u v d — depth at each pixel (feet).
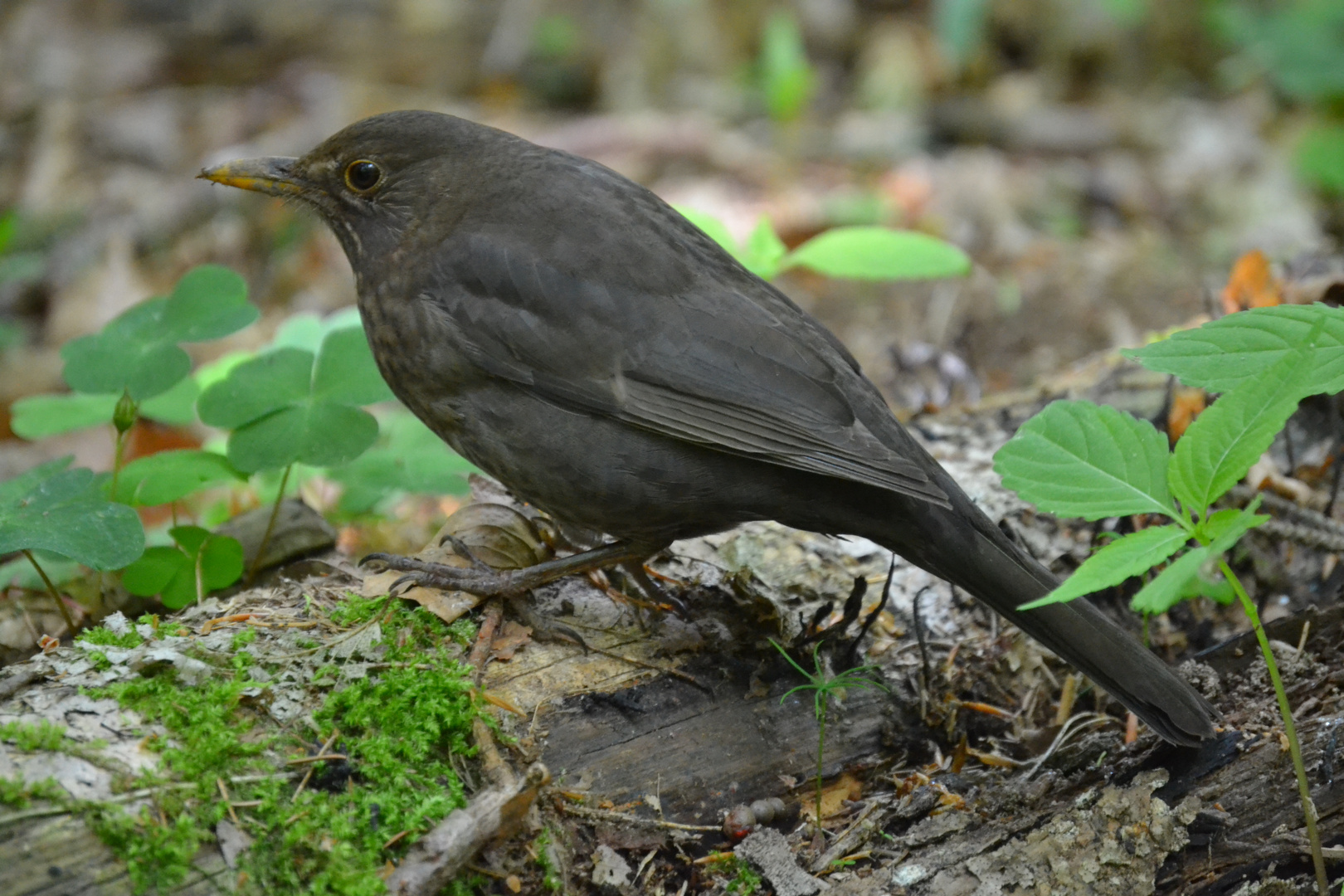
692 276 24.88
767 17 64.85
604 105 62.34
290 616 22.34
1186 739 20.90
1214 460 18.30
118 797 17.81
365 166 26.43
